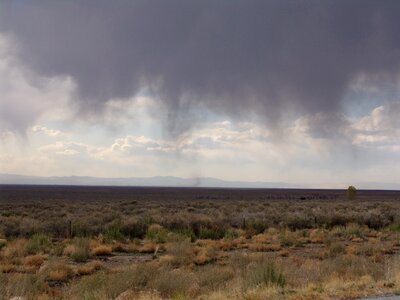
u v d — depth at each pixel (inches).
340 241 1397.6
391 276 628.4
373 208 2578.7
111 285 622.5
